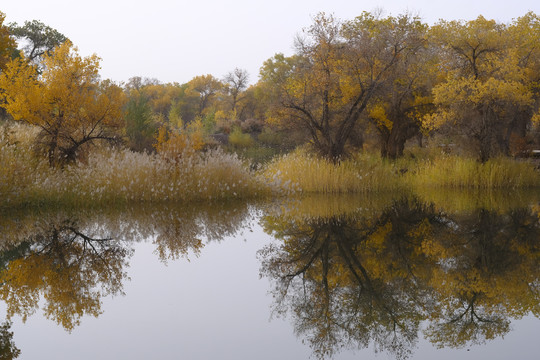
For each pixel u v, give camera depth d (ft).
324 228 35.04
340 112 75.56
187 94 310.24
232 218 39.63
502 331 15.40
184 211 43.09
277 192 57.41
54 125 51.08
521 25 84.38
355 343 14.26
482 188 68.18
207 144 116.98
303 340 14.42
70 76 51.26
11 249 27.04
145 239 30.60
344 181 61.98
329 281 21.36
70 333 14.83
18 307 17.42
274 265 24.34
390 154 85.56
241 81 244.83
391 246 28.76
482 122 73.82
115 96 53.98
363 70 72.69
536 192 62.90
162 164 51.06
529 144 98.17
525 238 31.27
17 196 42.19
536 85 81.00
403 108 84.12
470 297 18.93
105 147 57.16
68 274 22.06
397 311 17.38
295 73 76.23
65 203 44.24
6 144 45.73
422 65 80.94
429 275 22.30
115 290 19.70
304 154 72.84
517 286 20.45
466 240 30.60
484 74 75.10
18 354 13.05
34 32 160.66
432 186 69.56
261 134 143.95
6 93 49.47
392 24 77.15
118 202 47.03
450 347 13.98
